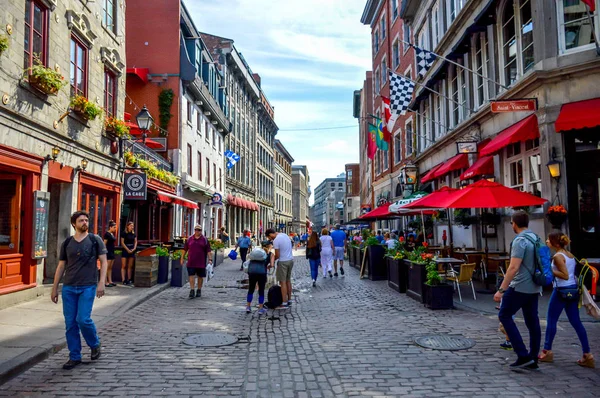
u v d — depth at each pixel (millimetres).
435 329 7723
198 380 5258
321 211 162500
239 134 46031
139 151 20578
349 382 5164
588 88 10945
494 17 15070
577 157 11094
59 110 11609
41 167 10695
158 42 26656
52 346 6406
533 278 5508
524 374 5367
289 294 10430
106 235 12828
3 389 4957
